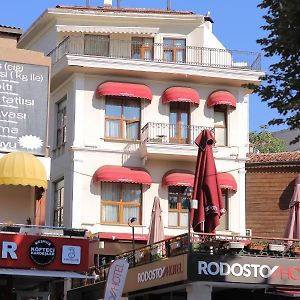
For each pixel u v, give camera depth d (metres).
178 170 37.94
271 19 21.05
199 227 26.53
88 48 38.62
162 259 26.42
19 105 30.11
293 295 24.97
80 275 27.28
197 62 39.84
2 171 27.73
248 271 24.78
